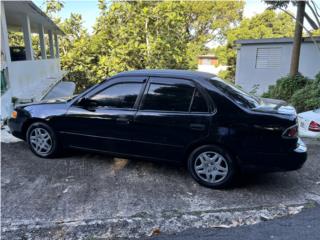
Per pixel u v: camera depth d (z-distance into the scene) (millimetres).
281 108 3545
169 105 3547
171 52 15953
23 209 2930
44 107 4262
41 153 4309
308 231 2648
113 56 15453
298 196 3299
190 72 3748
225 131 3273
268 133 3164
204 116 3354
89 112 3930
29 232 2596
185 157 3553
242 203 3133
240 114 3250
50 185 3457
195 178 3531
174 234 2617
